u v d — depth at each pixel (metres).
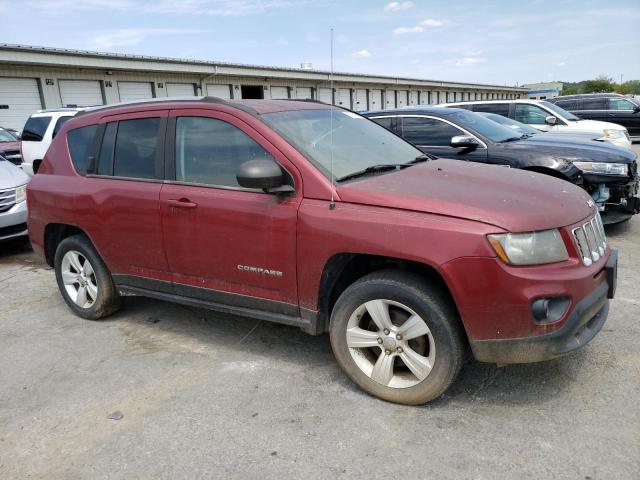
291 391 3.28
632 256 5.60
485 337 2.72
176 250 3.73
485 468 2.50
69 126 4.56
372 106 37.84
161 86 23.52
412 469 2.52
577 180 6.03
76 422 3.06
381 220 2.88
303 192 3.17
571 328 2.68
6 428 3.04
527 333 2.66
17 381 3.58
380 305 2.99
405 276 2.92
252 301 3.47
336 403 3.12
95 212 4.15
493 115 9.02
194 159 3.67
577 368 3.34
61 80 19.84
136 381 3.50
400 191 3.00
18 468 2.70
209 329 4.29
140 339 4.16
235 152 3.49
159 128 3.86
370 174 3.40
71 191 4.32
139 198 3.85
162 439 2.86
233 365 3.65
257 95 28.36
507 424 2.83
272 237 3.24
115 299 4.48
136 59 21.33
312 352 3.80
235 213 3.38
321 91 32.22
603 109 18.12
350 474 2.51
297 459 2.64
